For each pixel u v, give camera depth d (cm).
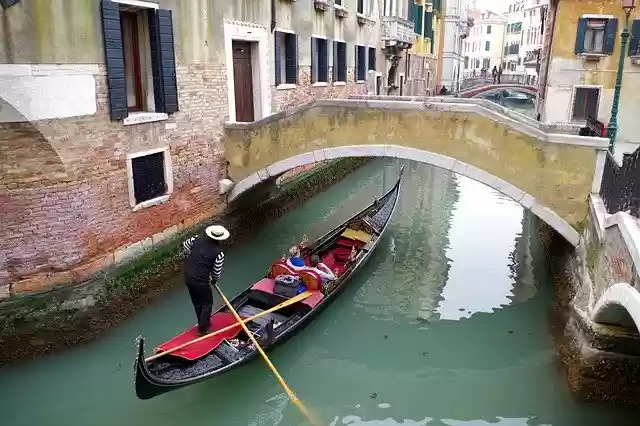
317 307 731
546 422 597
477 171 870
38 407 597
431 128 881
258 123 973
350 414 612
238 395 641
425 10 2852
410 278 952
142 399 559
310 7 1373
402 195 1525
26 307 654
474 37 6619
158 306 791
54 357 654
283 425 595
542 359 714
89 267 730
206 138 950
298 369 698
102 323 704
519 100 4747
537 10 5275
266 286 754
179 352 588
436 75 3369
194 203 937
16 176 646
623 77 1554
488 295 895
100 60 720
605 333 591
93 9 702
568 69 1589
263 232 1111
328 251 941
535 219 1205
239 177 1013
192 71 899
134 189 802
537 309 848
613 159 724
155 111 845
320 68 1516
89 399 611
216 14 947
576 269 789
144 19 820
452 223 1264
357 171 1814
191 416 599
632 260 490
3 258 654
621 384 594
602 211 695
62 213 691
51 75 656
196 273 621
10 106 621
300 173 1415
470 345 750
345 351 738
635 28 1518
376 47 2045
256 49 1120
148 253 823
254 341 615
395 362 713
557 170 818
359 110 912
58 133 671
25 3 622
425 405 628
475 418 606
